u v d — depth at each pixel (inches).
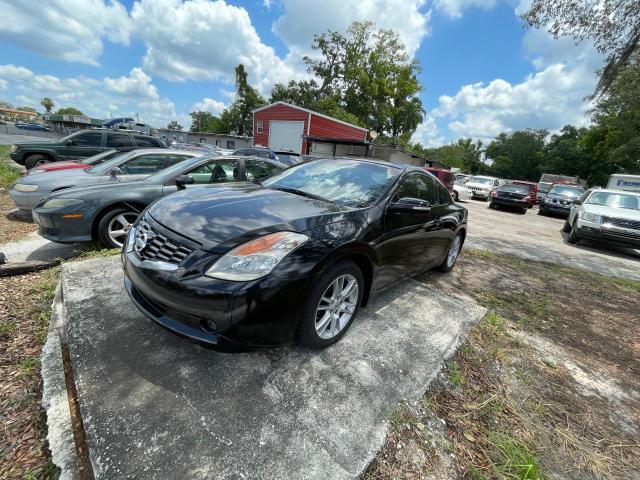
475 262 213.5
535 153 2472.9
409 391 82.4
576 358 112.5
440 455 67.6
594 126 1227.2
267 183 131.3
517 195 622.2
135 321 96.6
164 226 84.0
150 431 62.8
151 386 73.7
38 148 366.3
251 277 71.8
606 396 94.2
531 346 116.2
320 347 91.7
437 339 107.6
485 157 3075.8
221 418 67.4
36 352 84.5
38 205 149.5
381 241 103.0
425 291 146.3
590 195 363.6
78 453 58.6
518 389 91.6
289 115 841.5
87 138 386.0
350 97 1259.8
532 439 75.0
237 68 1706.4
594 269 243.6
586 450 74.0
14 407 68.2
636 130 851.4
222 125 1990.7
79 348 83.6
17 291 114.5
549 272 213.3
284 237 79.1
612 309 161.3
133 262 83.0
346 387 80.4
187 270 72.9
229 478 56.3
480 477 63.9
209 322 71.9
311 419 69.9
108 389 71.7
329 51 1227.9
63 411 66.5
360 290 101.4
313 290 82.1
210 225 81.2
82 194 150.6
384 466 63.2
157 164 221.3
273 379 80.0
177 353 84.7
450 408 80.8
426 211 115.0
